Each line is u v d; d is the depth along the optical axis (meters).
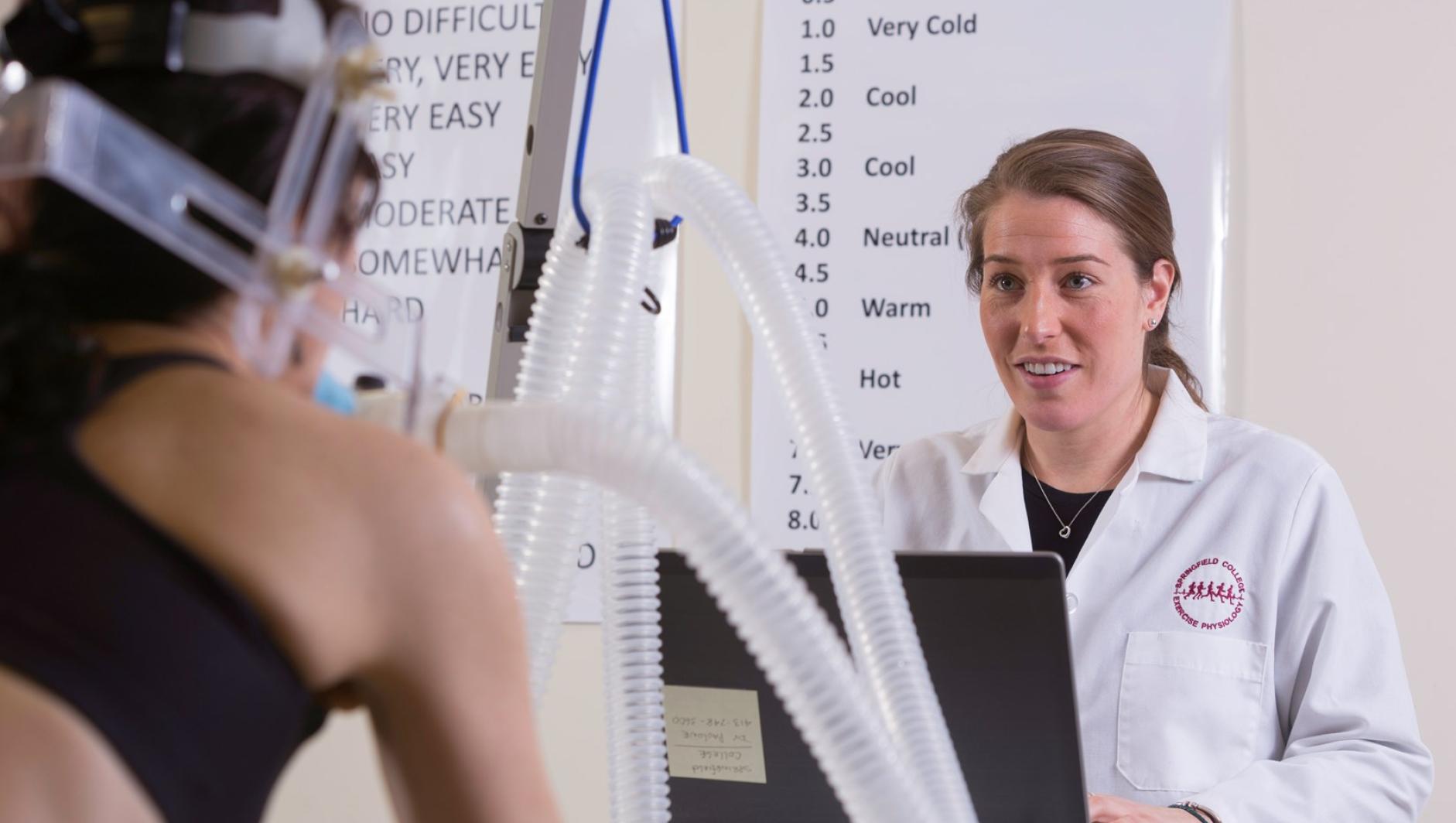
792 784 1.03
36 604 0.50
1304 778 1.42
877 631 0.87
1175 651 1.60
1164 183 2.30
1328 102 2.28
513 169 2.50
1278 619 1.62
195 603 0.52
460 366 2.50
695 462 0.76
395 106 2.52
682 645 1.05
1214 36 2.30
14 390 0.53
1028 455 1.83
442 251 2.51
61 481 0.53
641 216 0.92
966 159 2.37
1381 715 1.52
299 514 0.55
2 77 0.54
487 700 0.60
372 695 0.60
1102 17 2.33
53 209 0.58
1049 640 0.96
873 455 2.36
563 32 1.10
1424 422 2.24
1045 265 1.64
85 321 0.59
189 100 0.59
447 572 0.58
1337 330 2.27
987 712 0.98
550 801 0.62
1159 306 1.75
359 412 0.76
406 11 2.53
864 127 2.39
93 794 0.48
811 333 0.93
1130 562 1.67
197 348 0.60
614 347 0.90
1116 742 1.60
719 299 2.43
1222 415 2.03
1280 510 1.64
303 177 0.59
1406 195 2.26
